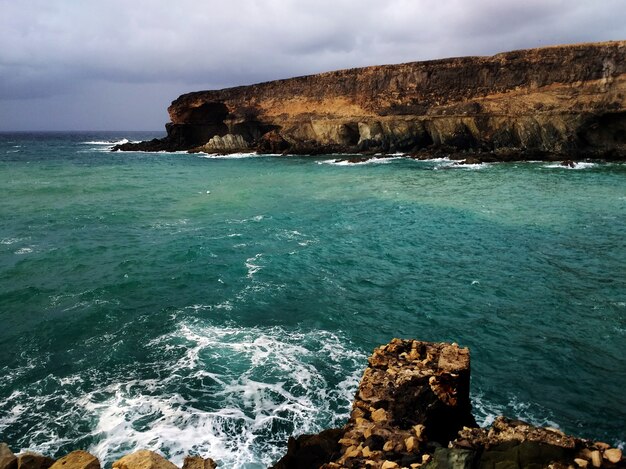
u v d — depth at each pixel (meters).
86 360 11.43
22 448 8.38
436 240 21.95
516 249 20.30
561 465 5.16
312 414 9.33
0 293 15.64
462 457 5.50
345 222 25.92
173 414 9.30
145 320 13.62
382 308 14.55
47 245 21.39
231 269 18.02
